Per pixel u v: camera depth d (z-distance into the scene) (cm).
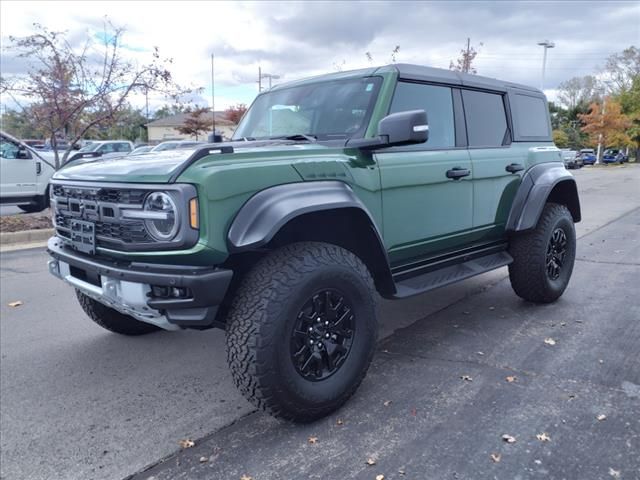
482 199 409
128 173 263
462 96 404
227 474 241
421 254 371
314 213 273
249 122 411
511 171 436
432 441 261
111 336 424
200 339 417
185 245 242
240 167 255
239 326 253
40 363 372
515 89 469
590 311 461
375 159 320
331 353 282
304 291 261
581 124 6106
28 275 625
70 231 304
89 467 251
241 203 252
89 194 280
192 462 251
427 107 369
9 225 932
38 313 482
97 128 1098
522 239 455
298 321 265
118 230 265
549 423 274
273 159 272
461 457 246
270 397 256
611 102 5016
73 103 1012
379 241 303
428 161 356
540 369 342
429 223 362
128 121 1528
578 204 512
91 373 355
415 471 237
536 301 476
